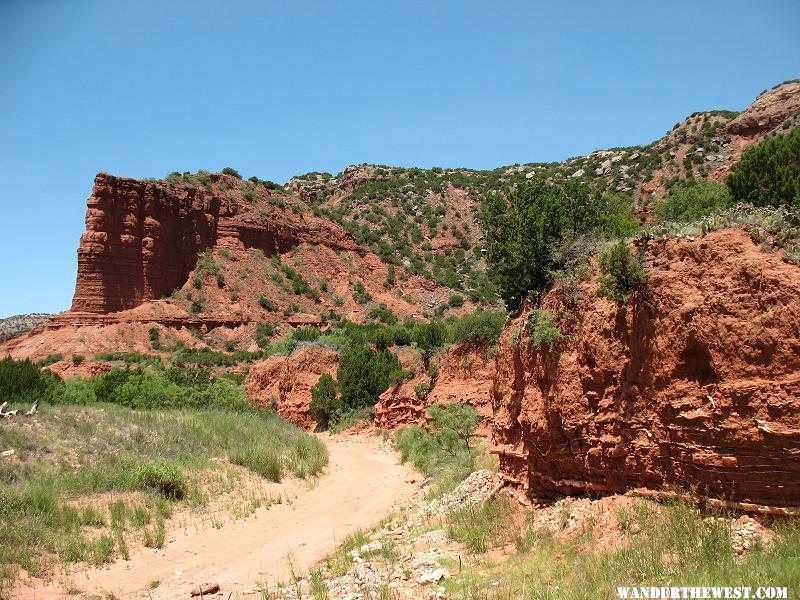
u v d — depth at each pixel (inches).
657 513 366.6
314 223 3848.4
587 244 517.0
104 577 500.7
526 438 499.2
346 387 1664.6
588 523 402.3
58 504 612.4
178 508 701.9
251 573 512.4
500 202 664.4
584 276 473.7
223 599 446.6
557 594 319.9
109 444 849.5
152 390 1448.1
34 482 661.3
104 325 2677.2
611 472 416.8
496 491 553.3
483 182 4825.3
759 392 330.0
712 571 299.6
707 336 358.6
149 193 3029.0
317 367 1862.7
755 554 307.3
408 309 3417.8
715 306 357.7
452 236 4190.5
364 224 4330.7
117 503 647.8
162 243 3024.1
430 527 543.2
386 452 1188.5
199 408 1416.1
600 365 428.5
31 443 759.7
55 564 509.4
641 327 406.3
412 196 4753.9
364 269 3750.0
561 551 390.0
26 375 1283.2
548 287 539.8
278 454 1005.2
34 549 520.1
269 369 1916.8
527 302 554.3
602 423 423.2
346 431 1533.0
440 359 1317.7
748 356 339.3
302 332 2324.1
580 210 603.5
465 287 3582.7
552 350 468.1
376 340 1947.6
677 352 376.8
